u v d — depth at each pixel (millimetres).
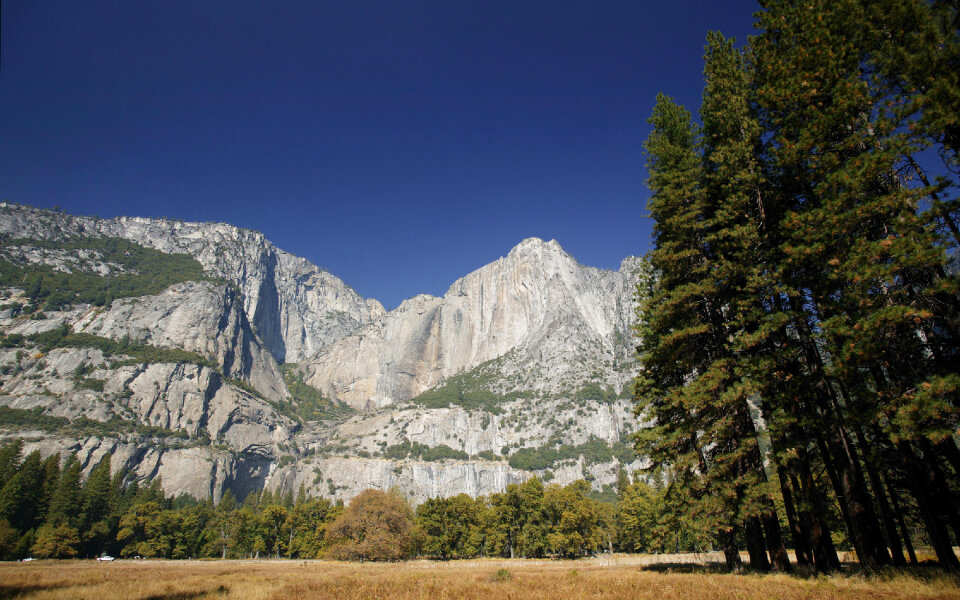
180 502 169250
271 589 23641
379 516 84000
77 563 72375
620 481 119000
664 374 25188
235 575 40281
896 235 16922
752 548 22047
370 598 19688
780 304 20688
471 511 99000
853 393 17953
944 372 16719
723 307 23234
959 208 15727
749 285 19891
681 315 24234
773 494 19969
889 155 16484
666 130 27984
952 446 18062
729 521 20578
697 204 24078
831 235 17594
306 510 117812
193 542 112000
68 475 103125
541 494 95688
